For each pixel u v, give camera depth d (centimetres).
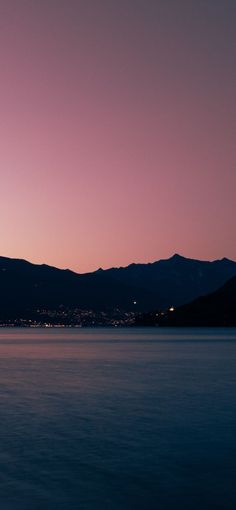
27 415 4019
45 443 3097
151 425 3619
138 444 3077
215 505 2155
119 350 13825
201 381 6419
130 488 2341
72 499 2206
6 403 4628
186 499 2216
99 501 2186
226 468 2617
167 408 4341
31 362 9756
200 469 2602
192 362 9656
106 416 3972
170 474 2530
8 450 2941
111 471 2569
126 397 5000
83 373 7550
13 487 2344
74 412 4150
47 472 2548
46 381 6456
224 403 4609
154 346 15850
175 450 2942
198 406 4444
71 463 2697
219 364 9194
